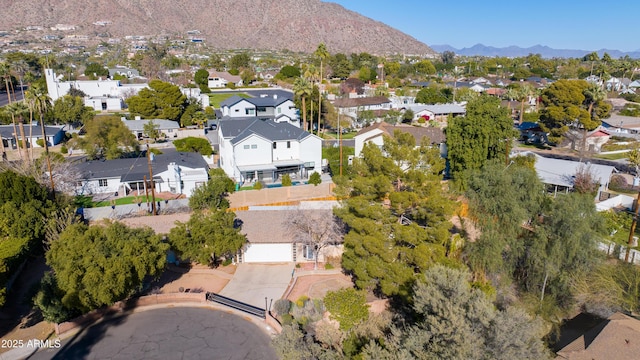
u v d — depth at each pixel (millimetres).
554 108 81188
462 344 18125
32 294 29484
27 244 35125
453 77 181250
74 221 39406
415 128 72500
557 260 31078
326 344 25172
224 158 64875
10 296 32188
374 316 27312
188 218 42750
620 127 93125
